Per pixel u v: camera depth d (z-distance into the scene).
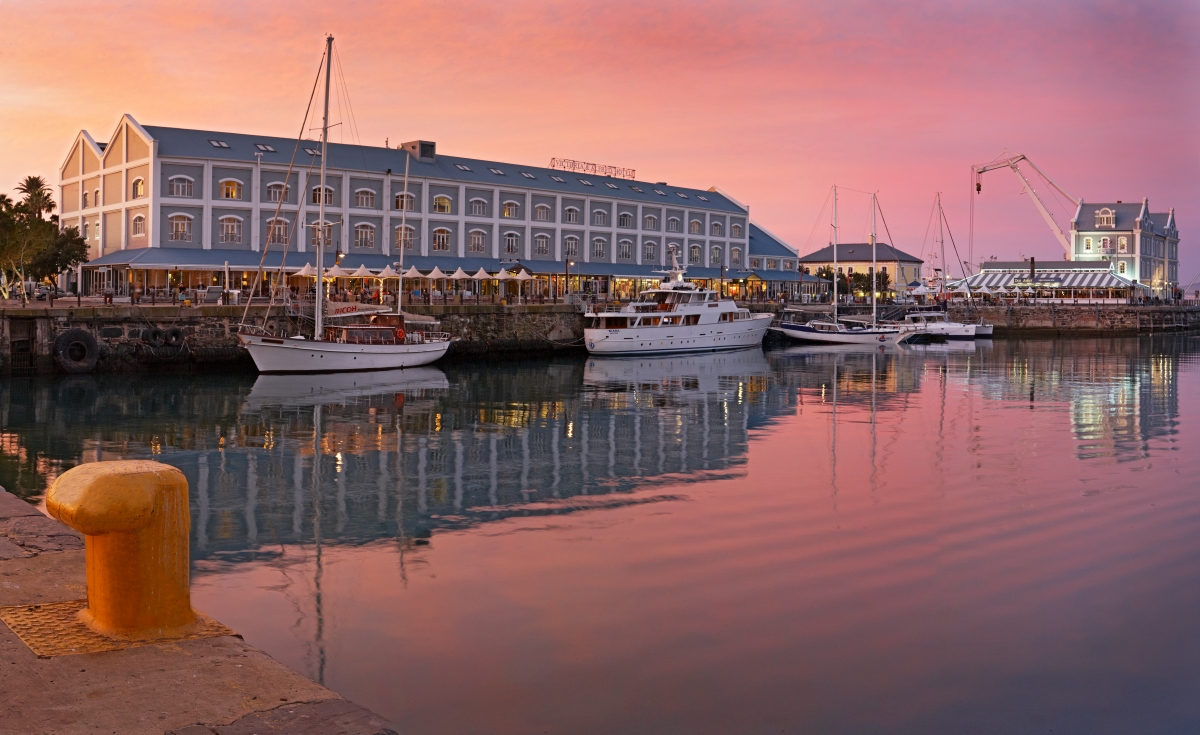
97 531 7.64
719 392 53.12
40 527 10.99
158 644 7.69
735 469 28.98
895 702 12.16
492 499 24.45
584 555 18.75
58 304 60.62
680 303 82.69
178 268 72.88
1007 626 14.87
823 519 21.97
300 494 25.19
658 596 16.09
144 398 45.84
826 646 13.93
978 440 35.41
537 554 18.86
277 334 61.41
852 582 16.98
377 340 62.00
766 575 17.38
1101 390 55.34
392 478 27.45
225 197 78.06
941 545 19.62
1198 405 47.69
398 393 50.25
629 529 20.94
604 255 101.94
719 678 12.74
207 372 57.81
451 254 90.50
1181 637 14.49
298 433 36.19
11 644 7.55
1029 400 49.84
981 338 115.25
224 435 35.41
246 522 21.86
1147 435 36.88
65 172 90.12
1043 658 13.64
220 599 15.89
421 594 16.20
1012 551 19.22
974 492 25.38
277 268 76.44
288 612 15.21
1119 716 11.91
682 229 110.38
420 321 67.00
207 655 7.48
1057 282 145.00
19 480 26.95
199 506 23.62
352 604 15.62
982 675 13.02
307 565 18.12
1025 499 24.44
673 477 27.58
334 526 21.39
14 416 39.47
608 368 69.06
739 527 21.16
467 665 13.02
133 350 56.09
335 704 6.66
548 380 59.03
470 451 32.41
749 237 127.69
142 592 7.91
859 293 143.12
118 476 7.76
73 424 37.59
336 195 83.50
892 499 24.36
